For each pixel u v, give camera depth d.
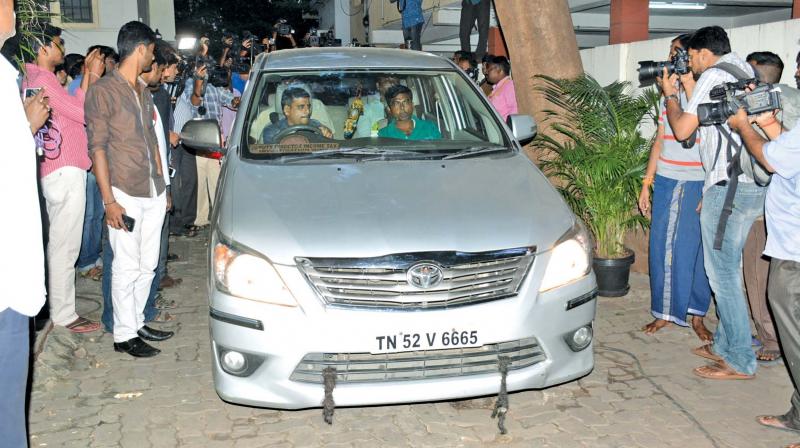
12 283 2.50
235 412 3.90
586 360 3.66
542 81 6.64
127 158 4.31
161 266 5.18
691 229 4.60
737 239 4.02
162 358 4.59
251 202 3.66
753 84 3.33
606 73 7.22
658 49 6.50
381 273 3.28
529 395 4.06
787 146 3.17
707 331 4.79
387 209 3.57
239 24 32.25
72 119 4.59
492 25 12.27
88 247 6.34
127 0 14.41
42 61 4.66
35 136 4.35
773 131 3.28
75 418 3.83
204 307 5.58
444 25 14.15
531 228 3.51
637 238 6.12
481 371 3.39
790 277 3.36
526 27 6.61
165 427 3.74
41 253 2.58
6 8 2.49
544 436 3.63
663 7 12.09
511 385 3.40
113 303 4.55
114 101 4.24
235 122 4.57
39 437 3.64
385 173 3.99
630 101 5.75
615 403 3.95
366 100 4.69
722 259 4.08
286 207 3.59
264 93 4.69
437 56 5.25
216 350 3.46
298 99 4.55
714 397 4.00
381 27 17.48
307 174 3.97
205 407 3.95
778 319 3.46
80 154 4.83
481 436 3.64
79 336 4.93
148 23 17.16
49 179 4.72
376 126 4.60
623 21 9.45
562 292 3.47
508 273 3.40
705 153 4.09
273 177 3.93
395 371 3.32
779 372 4.29
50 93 4.46
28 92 3.59
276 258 3.30
